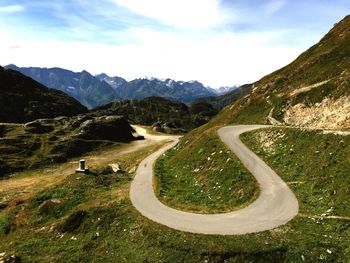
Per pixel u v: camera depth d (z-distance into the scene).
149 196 46.66
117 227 39.44
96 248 37.41
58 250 38.62
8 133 129.38
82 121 141.75
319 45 95.62
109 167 64.25
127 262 33.38
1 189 80.88
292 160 47.59
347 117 56.03
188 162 59.69
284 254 29.53
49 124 141.75
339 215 33.25
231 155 52.59
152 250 33.56
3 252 40.53
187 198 44.72
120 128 138.88
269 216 35.41
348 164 39.28
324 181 39.22
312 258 28.62
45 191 54.41
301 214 34.97
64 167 101.31
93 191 51.91
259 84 100.88
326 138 46.53
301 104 70.12
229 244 31.36
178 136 150.00
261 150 54.91
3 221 49.09
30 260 37.38
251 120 79.81
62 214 46.97
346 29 90.81
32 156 110.75
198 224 35.88
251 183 42.88
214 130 67.56
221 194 43.59
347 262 27.78
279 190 41.03
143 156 78.56
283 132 55.94
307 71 81.56
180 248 32.31
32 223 46.69
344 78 66.25
